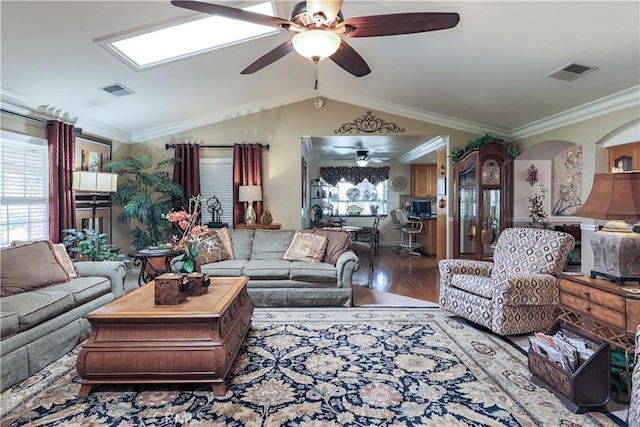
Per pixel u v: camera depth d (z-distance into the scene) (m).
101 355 2.11
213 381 2.12
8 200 3.57
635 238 2.09
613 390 2.13
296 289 3.83
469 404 2.01
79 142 4.49
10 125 3.54
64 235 4.04
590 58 3.16
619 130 3.93
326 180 9.64
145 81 3.88
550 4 2.55
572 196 6.43
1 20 2.46
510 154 5.39
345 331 3.13
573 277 2.35
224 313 2.28
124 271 3.57
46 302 2.51
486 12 2.77
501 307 2.87
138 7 2.62
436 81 4.32
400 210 8.84
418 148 7.52
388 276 5.54
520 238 3.29
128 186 5.07
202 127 5.61
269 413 1.92
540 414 1.91
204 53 3.59
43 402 2.03
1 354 2.12
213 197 5.61
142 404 2.01
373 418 1.88
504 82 3.98
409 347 2.79
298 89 5.38
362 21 2.06
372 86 4.94
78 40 2.88
